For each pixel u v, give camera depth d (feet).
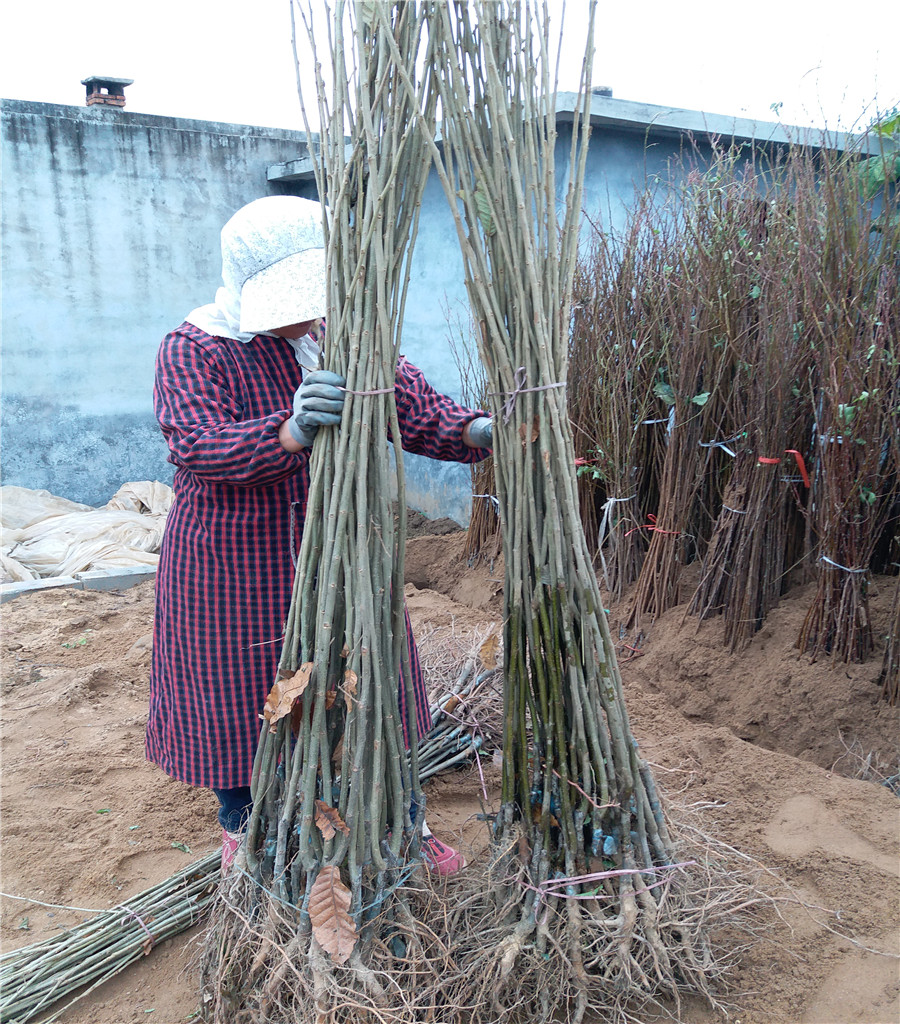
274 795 5.58
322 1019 4.79
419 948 5.17
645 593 11.25
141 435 24.45
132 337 23.88
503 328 5.04
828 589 8.83
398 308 5.56
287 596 5.80
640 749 8.67
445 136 4.86
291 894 5.36
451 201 4.85
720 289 9.90
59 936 6.21
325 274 4.99
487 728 8.64
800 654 9.21
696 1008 5.41
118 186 22.98
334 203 4.78
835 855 6.59
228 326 5.61
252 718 5.83
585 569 5.24
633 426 11.43
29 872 7.26
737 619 9.80
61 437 23.27
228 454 4.99
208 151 24.17
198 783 5.89
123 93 25.34
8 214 21.68
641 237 12.13
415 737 5.60
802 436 9.62
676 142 16.43
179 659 5.83
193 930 6.54
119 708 10.68
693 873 5.84
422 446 6.29
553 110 4.79
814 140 11.01
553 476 5.16
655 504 12.14
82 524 19.66
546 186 4.86
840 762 8.30
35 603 15.10
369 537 5.14
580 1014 5.09
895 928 5.87
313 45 4.72
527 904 5.32
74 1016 5.76
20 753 9.39
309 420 4.86
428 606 14.28
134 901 6.58
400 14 4.66
